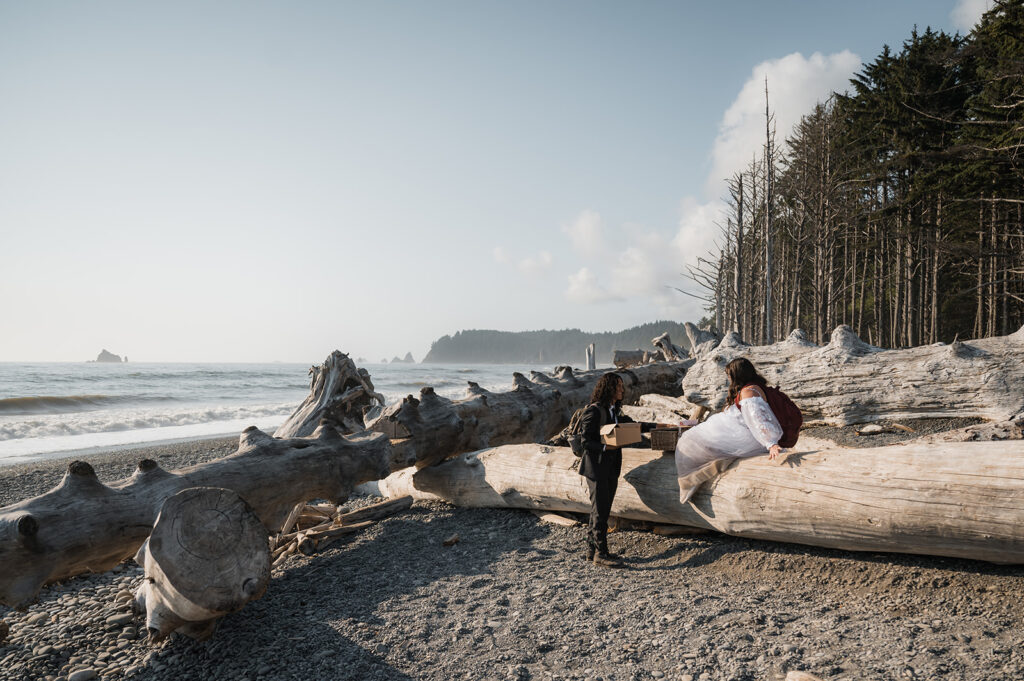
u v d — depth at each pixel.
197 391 39.69
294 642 3.72
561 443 8.70
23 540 3.47
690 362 15.05
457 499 6.75
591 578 4.52
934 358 8.39
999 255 25.27
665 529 5.24
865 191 33.28
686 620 3.67
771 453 4.41
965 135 25.94
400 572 4.92
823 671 2.94
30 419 19.94
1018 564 3.67
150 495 4.25
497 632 3.72
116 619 4.25
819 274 31.22
